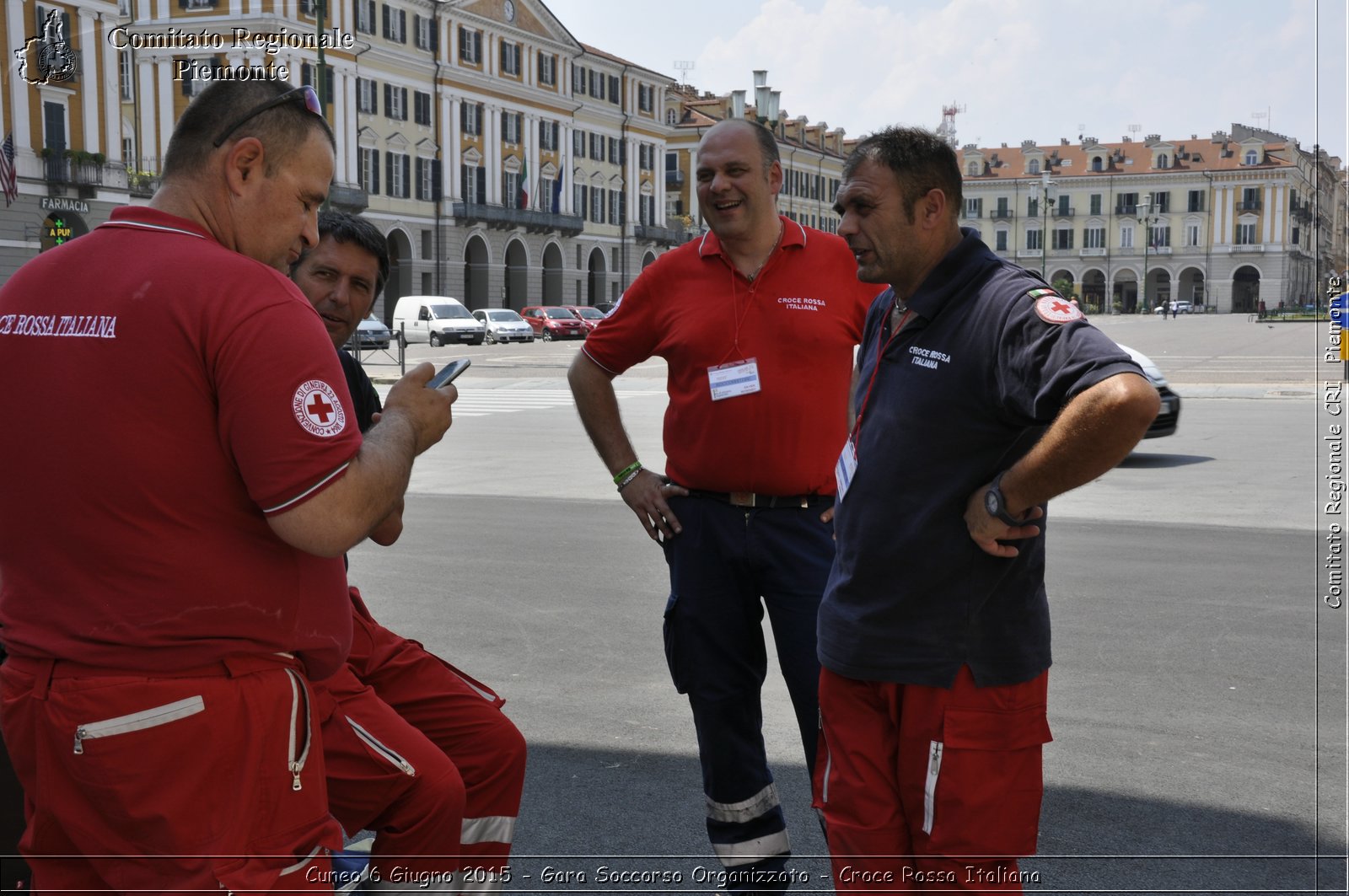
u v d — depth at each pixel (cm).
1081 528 859
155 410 180
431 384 213
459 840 252
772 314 320
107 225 193
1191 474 1129
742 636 325
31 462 184
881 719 242
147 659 184
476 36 5988
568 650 553
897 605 231
